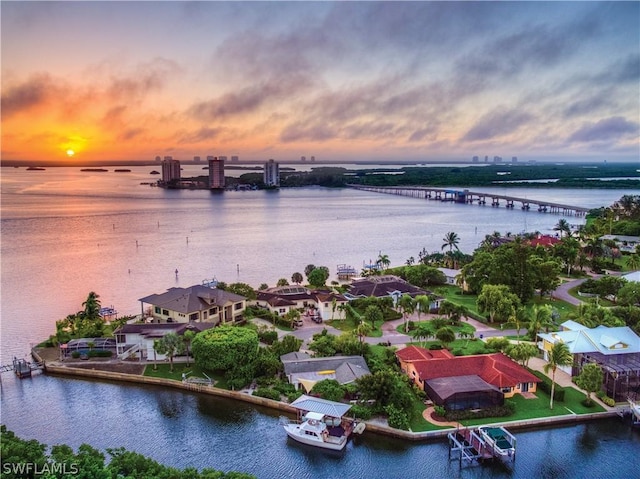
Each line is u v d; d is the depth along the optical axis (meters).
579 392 89.50
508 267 144.12
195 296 123.06
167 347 97.31
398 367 97.94
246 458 73.12
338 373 91.50
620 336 97.50
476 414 80.94
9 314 141.00
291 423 81.69
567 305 142.38
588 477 69.00
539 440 76.88
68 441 77.06
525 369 94.56
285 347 101.88
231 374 92.94
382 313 127.06
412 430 77.38
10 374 100.19
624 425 80.75
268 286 165.12
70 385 95.69
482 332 120.38
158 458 72.94
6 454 56.59
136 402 89.12
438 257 198.12
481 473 69.56
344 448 74.81
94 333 114.56
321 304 131.12
